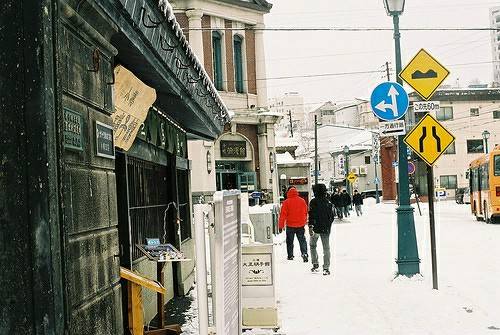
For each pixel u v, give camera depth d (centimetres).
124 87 563
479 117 6391
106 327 412
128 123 612
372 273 1295
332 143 9044
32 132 306
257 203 3100
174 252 718
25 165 305
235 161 3384
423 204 5678
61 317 309
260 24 3491
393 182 6788
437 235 2258
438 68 1098
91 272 386
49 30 316
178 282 1080
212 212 457
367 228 2791
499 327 765
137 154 789
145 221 874
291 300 1010
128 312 630
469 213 4016
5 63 309
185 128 1184
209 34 3219
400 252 1176
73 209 359
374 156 6150
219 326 418
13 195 305
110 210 443
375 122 10112
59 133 320
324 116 11612
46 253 302
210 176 3072
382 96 1185
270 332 776
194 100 832
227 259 457
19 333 300
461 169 6384
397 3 1218
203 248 439
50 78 314
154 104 863
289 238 1614
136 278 595
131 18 457
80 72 389
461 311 868
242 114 3341
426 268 1337
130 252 707
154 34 531
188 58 691
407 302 949
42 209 304
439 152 1071
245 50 3425
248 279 790
